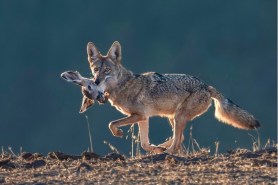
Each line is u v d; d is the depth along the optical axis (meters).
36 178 20.66
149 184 19.64
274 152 23.67
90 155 23.59
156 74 27.36
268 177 20.19
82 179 20.25
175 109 27.06
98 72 26.92
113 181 19.98
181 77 27.14
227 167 21.41
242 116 27.02
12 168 22.38
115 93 27.08
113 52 27.44
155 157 23.11
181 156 23.42
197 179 20.03
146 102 26.88
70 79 26.38
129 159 23.38
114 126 26.56
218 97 27.28
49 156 23.84
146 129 26.89
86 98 27.14
